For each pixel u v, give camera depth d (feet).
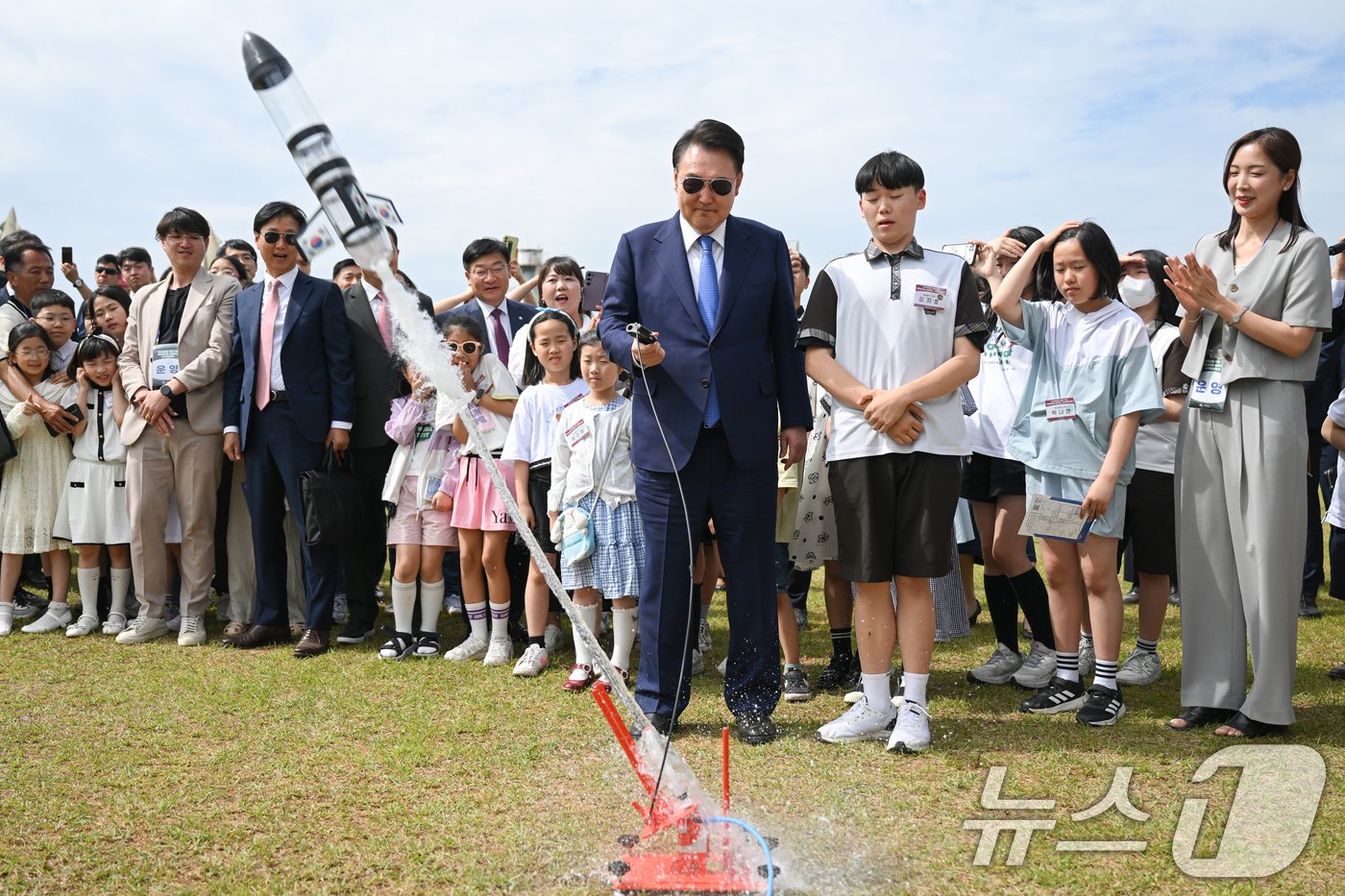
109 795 10.96
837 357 13.14
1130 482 15.19
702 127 12.75
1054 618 13.93
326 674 15.98
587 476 15.38
